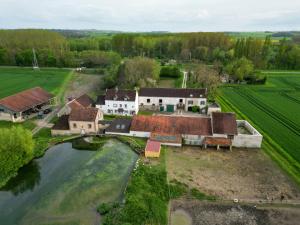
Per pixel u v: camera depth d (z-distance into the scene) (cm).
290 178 4241
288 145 5306
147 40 18088
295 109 7675
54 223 3297
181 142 5312
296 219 3406
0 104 6366
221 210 3553
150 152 4859
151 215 3350
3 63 14175
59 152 5150
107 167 4597
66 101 8294
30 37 16788
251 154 5016
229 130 5288
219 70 11919
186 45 17212
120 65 10469
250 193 3888
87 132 5875
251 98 8869
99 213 3469
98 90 9631
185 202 3697
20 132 4600
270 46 15938
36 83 10575
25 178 4303
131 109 7106
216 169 4512
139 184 3959
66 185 4088
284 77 12544
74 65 13800
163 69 11869
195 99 7519
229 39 17800
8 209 3572
